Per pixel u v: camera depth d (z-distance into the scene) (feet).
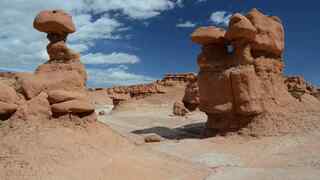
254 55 94.43
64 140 55.36
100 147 59.47
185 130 108.88
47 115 57.93
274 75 96.32
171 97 198.70
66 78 63.10
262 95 91.20
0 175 44.27
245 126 89.86
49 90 60.34
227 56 96.68
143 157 61.67
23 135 52.60
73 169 49.03
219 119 94.68
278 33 98.37
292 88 138.62
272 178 55.16
